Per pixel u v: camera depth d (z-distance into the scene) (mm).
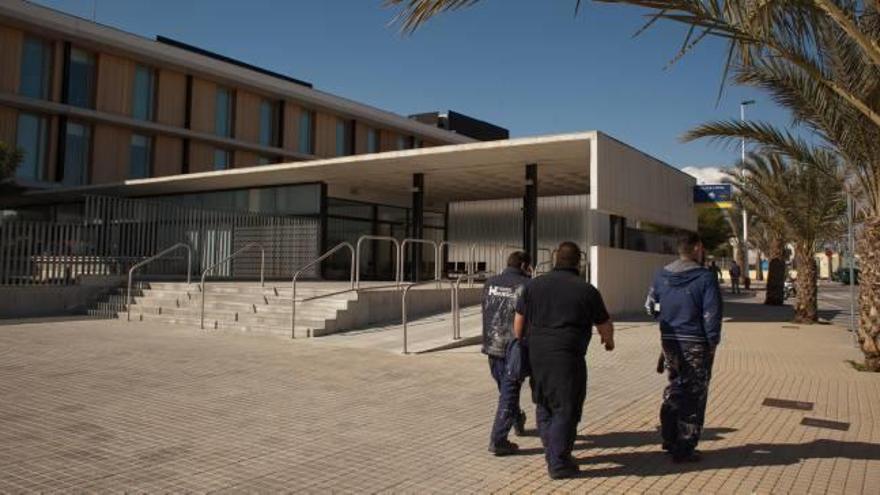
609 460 5340
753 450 5648
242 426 6172
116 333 12336
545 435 4965
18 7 27578
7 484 4496
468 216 27672
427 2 4984
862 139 9875
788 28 5852
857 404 7496
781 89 10445
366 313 13344
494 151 17516
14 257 15375
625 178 17391
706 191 23438
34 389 7461
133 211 17984
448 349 11289
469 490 4613
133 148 32938
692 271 5281
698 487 4723
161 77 33688
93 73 31359
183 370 8820
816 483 4812
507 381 5508
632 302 18516
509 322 5645
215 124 36031
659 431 6230
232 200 25016
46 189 27906
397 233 26141
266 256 20906
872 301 9953
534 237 19188
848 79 9484
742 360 10891
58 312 15992
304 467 5031
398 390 7922
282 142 38500
